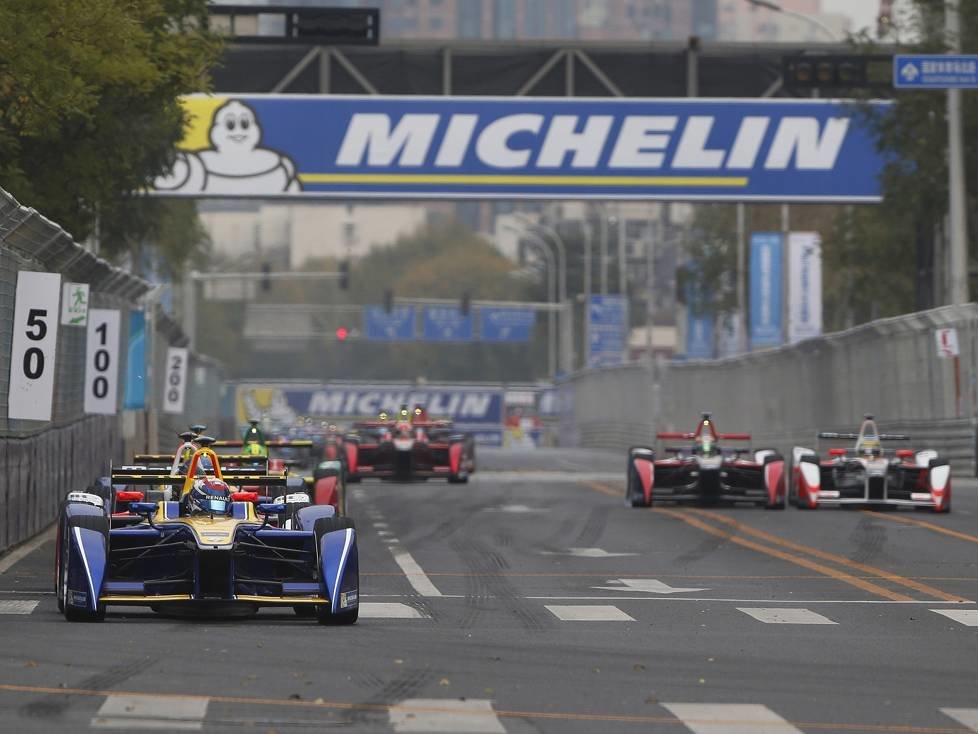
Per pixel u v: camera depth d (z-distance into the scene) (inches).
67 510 2069.4
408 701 1483.8
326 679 1594.5
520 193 6914.4
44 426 3356.3
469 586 2576.3
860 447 4325.8
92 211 4234.7
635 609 2267.5
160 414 6653.5
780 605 2329.0
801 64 6318.9
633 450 4557.1
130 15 3612.2
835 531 3681.1
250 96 6825.8
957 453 6067.9
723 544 3385.8
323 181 6845.5
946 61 5251.0
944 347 5669.3
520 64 7057.1
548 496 5034.5
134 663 1667.1
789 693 1565.0
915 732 1384.1
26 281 2817.4
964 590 2554.1
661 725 1397.6
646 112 6953.7
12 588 2436.0
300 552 2206.0
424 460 5708.7
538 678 1635.1
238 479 2282.2
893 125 6579.7
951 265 6304.1
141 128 4242.1
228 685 1544.0
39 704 1425.9
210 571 2016.5
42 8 3380.9
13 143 3622.0
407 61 7027.6
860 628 2069.4
